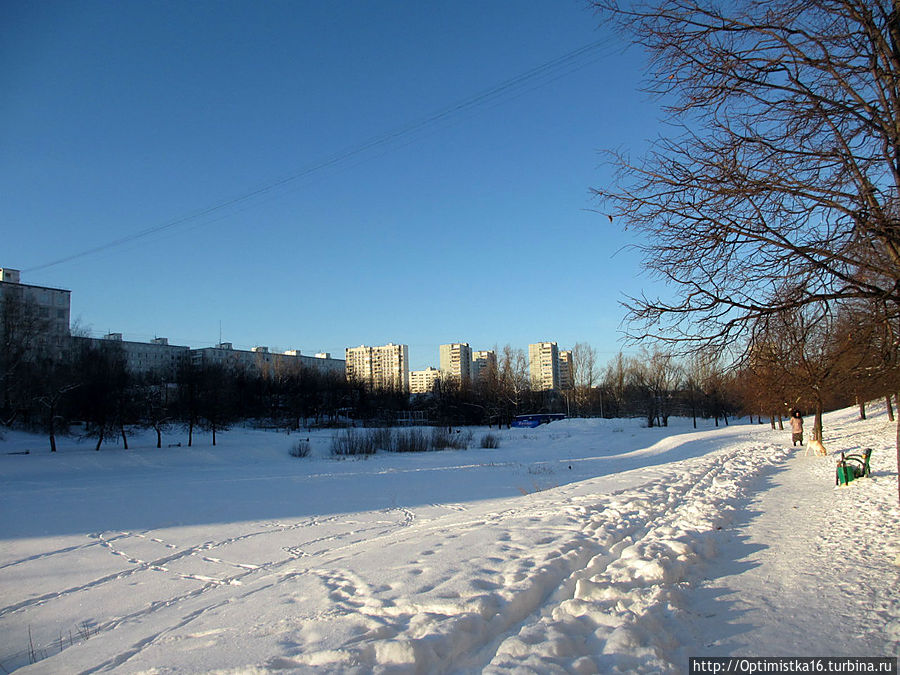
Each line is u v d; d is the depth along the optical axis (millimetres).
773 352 7391
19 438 47750
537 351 146000
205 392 48406
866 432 29609
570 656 4457
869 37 6473
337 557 9484
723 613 5758
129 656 5500
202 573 10086
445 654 4434
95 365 45156
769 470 19469
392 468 31406
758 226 6582
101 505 18672
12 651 6922
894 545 8227
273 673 4156
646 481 15891
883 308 6488
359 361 160625
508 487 21688
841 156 6527
